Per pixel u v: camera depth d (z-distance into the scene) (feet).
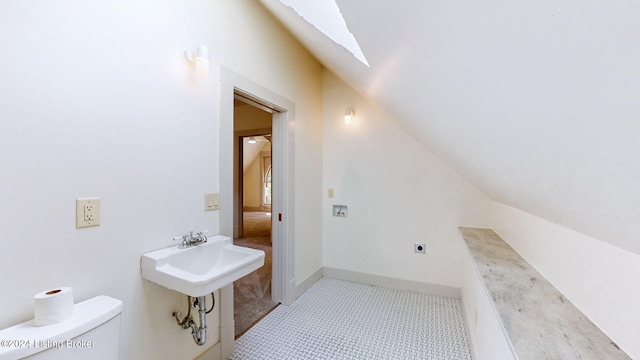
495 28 1.28
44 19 3.16
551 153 1.89
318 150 9.83
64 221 3.33
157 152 4.39
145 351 4.22
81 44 3.48
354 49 4.00
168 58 4.55
